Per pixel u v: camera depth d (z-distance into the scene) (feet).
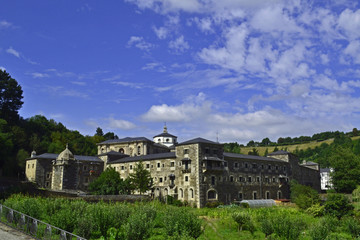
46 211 138.31
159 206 218.59
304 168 426.10
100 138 586.86
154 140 455.22
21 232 105.29
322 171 612.29
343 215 205.77
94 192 280.51
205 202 292.61
